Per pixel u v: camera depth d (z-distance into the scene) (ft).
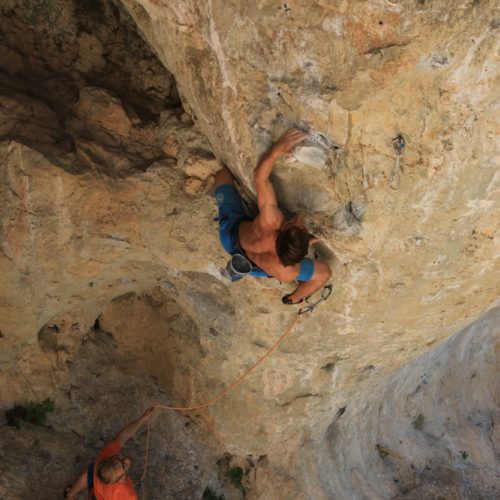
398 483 34.24
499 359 42.50
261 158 12.84
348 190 13.08
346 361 21.83
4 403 21.11
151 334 23.93
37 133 15.96
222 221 14.12
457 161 12.13
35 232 16.47
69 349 22.31
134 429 20.63
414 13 9.93
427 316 18.42
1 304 17.99
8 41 17.01
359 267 15.47
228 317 20.11
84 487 20.43
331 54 10.99
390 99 11.25
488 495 36.70
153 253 18.34
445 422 39.29
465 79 10.72
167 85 17.80
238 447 25.79
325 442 29.94
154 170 16.76
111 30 17.61
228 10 11.53
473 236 14.47
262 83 12.16
